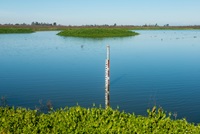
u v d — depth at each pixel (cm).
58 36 12181
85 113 1247
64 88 2966
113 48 7238
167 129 1105
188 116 2147
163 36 13325
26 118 1173
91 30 12975
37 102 2486
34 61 4888
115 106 2400
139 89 2947
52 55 5725
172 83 3231
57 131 1086
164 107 2356
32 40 9756
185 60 5116
